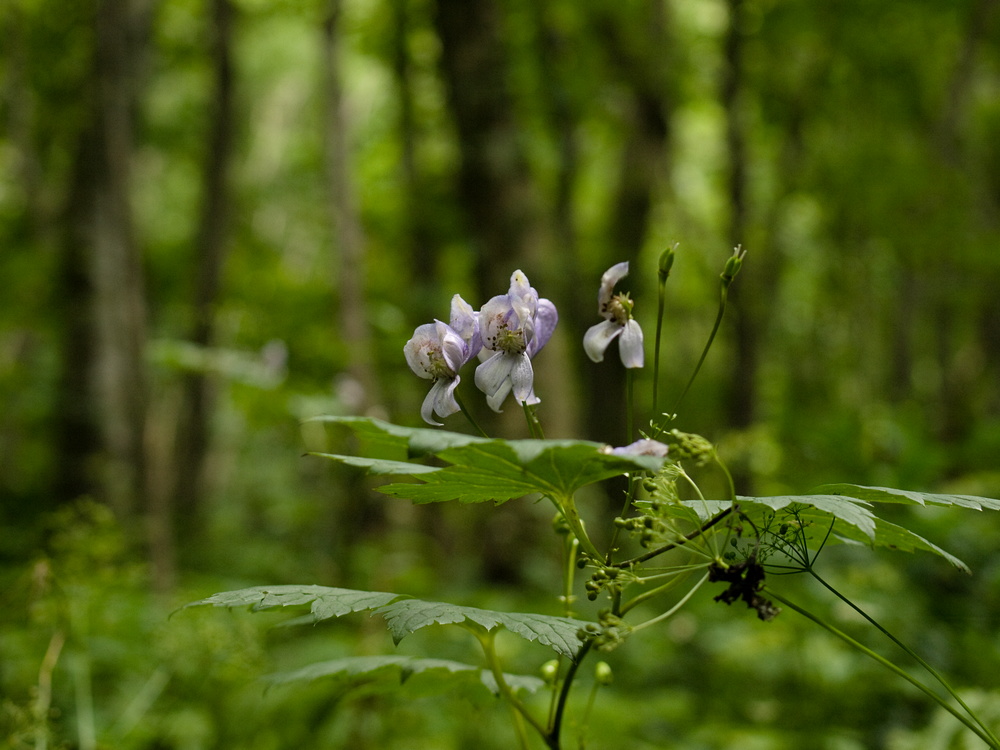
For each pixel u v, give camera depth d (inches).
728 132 599.8
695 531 77.3
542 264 339.9
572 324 444.5
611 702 184.9
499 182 336.2
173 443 549.0
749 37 590.6
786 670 206.4
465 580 323.3
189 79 690.2
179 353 276.1
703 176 722.8
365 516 357.1
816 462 256.1
